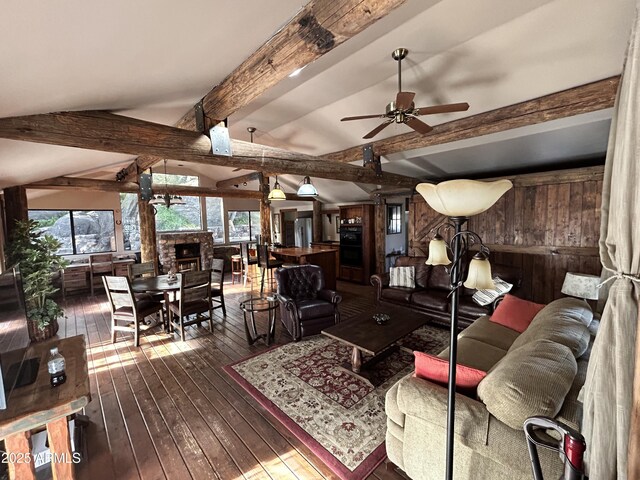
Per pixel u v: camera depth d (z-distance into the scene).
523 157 5.06
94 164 4.69
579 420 1.37
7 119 1.84
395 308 3.80
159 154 2.52
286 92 3.54
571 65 2.80
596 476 1.04
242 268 7.87
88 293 6.89
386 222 7.54
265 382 2.96
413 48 2.65
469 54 2.78
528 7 2.21
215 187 9.72
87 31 1.09
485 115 3.71
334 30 1.46
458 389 1.75
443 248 1.75
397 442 1.83
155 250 6.59
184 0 1.09
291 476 1.91
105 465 2.00
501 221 5.34
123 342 4.02
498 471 1.43
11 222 4.76
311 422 2.39
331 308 4.07
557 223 4.77
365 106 3.91
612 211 1.11
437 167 5.94
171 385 2.95
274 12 1.47
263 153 3.43
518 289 4.24
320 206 9.26
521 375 1.47
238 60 1.98
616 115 1.23
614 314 1.01
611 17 2.27
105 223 7.52
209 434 2.28
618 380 0.98
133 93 2.07
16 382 1.69
